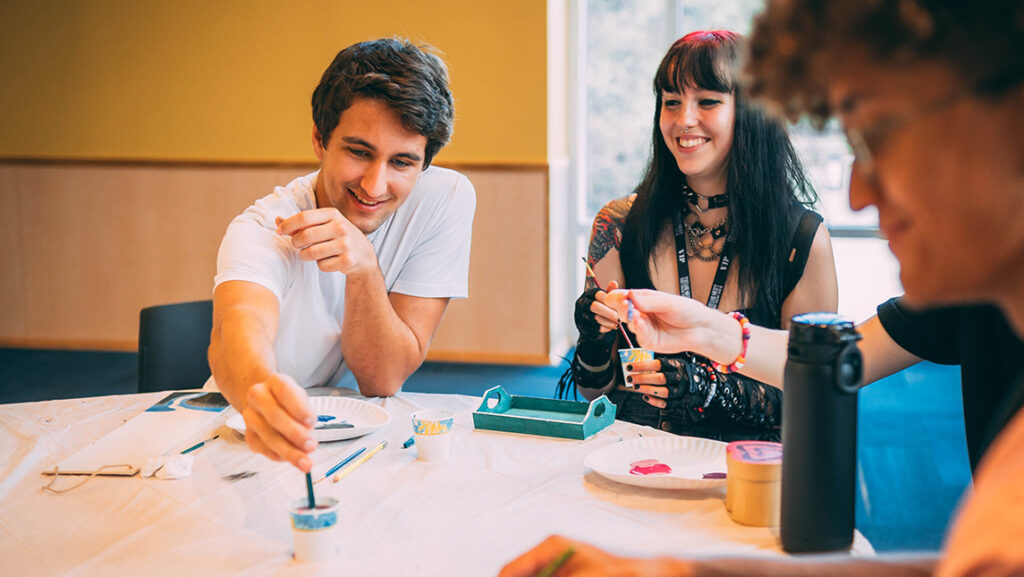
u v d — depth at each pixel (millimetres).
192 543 1120
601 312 1815
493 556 1077
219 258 1722
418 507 1230
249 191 4984
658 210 2090
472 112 4691
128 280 5152
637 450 1428
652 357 1765
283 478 1338
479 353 4891
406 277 1995
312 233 1626
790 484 1055
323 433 1496
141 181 5059
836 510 1040
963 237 489
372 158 1737
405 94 1684
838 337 1014
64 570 1052
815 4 516
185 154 5035
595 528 1157
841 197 4699
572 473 1359
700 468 1357
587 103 5129
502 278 4805
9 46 5055
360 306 1786
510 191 4711
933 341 1331
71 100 5066
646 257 2092
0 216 5184
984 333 1160
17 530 1164
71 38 5004
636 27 5000
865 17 479
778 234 1966
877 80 488
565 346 5246
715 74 1908
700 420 1852
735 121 1948
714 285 2008
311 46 4824
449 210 1994
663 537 1132
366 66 1716
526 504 1239
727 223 2016
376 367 1825
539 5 4543
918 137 481
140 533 1149
